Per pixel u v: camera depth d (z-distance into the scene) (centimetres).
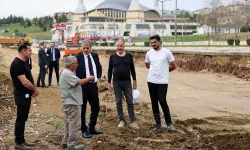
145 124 879
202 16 8406
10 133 782
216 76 1941
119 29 10656
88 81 669
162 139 744
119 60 832
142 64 2895
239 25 7231
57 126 845
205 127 859
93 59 757
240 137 750
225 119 952
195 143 708
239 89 1509
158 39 790
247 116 991
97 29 10275
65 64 659
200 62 2256
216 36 6975
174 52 2578
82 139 743
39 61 1470
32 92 677
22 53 659
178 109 1091
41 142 727
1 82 1480
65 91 655
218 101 1233
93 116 772
